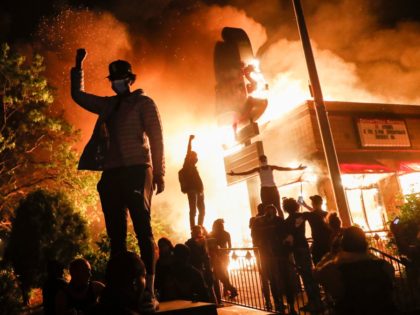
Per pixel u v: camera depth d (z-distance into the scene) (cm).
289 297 724
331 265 397
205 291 510
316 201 779
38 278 1155
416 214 804
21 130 1556
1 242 1276
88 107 360
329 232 737
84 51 378
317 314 695
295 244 741
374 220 1533
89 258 1032
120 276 263
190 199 988
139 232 319
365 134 1620
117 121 331
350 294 365
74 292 459
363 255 381
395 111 1755
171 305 334
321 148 1459
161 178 319
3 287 1057
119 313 251
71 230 1234
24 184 1572
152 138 326
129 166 321
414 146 1744
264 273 762
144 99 338
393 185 1616
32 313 1083
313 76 1015
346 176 1532
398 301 623
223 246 1044
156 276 532
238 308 808
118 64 350
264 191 1011
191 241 831
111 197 322
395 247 891
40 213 1184
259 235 771
